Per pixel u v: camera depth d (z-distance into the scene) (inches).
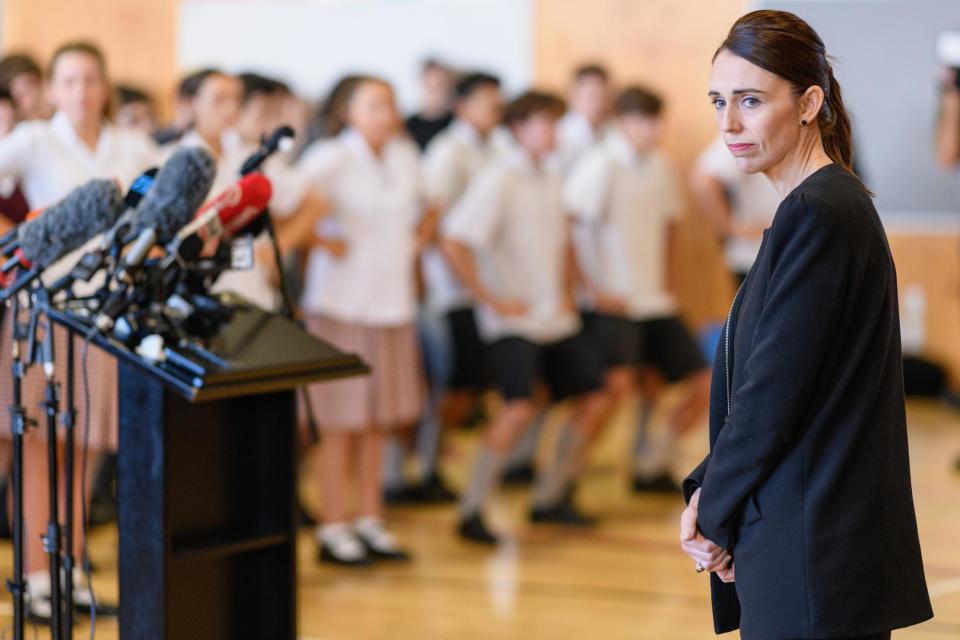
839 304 104.7
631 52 420.8
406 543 263.0
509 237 270.5
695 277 416.8
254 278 225.5
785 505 106.6
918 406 407.8
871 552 105.8
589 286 293.0
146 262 134.3
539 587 234.1
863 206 107.6
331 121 253.4
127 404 132.5
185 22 448.1
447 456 336.5
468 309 294.4
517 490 311.7
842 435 106.1
